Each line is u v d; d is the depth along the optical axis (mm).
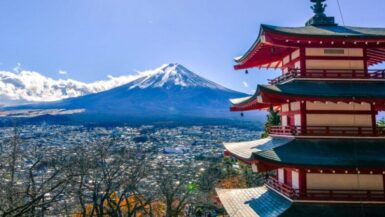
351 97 21016
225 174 68625
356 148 21594
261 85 21078
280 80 25469
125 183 39531
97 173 36625
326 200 20984
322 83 23172
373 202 20938
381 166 19562
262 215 21656
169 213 45312
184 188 56594
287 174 24219
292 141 22109
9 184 22781
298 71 23578
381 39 22266
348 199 20984
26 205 18531
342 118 22625
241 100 27938
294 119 23891
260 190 28641
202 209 58562
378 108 24547
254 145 27344
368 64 28719
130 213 38188
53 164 30438
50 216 32844
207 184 61906
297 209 20750
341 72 23359
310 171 20766
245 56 27844
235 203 26688
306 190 21484
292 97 21141
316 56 23625
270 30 21953
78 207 39875
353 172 20359
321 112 22578
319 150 21422
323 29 25078
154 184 52938
